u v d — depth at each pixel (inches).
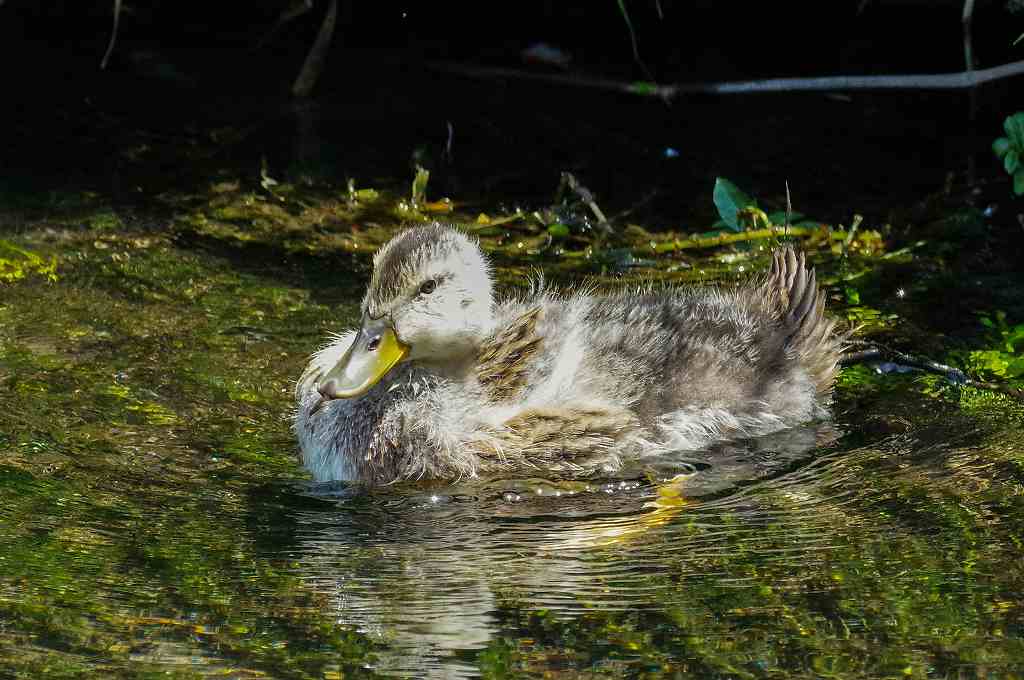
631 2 803.4
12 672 301.3
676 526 379.6
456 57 794.2
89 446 414.6
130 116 702.5
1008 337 502.9
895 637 319.9
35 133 675.4
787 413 445.1
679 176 661.3
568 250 588.7
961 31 760.3
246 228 594.9
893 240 597.0
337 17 816.9
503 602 336.2
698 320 459.2
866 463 416.5
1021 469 406.9
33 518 371.2
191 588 339.6
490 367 428.1
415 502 396.5
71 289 523.8
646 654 313.6
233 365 473.1
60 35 790.5
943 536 368.5
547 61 782.5
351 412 422.3
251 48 798.5
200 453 417.4
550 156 680.4
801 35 797.2
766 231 592.7
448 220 612.7
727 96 751.7
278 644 315.6
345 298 531.8
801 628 324.2
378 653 312.0
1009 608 331.6
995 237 597.0
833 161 676.1
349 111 725.9
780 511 387.5
